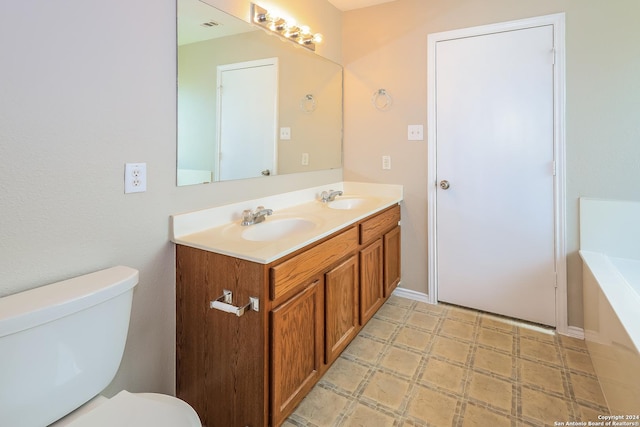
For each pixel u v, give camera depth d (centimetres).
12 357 86
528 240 224
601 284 163
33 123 103
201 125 158
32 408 91
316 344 155
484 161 233
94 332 104
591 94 200
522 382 171
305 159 237
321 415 151
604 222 201
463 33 231
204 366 144
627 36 189
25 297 97
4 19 95
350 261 185
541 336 213
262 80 194
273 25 199
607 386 152
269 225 177
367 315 208
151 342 143
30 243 105
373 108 268
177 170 149
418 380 174
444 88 241
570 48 203
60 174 110
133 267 134
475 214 239
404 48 252
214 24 162
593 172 203
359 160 278
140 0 130
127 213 131
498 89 225
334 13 263
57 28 106
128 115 128
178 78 146
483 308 243
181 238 147
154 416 99
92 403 104
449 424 146
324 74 253
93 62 116
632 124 192
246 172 187
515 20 215
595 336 177
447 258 252
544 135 214
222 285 134
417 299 265
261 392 128
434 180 250
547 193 216
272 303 128
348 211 206
